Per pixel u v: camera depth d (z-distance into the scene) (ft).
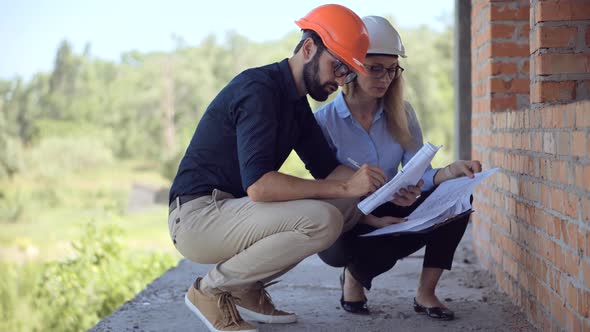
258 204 11.76
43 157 169.68
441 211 12.11
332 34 11.61
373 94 12.94
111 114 183.11
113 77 188.85
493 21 17.28
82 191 166.30
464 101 24.53
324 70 11.69
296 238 11.62
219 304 12.32
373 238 13.10
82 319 32.76
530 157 13.20
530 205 13.23
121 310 14.53
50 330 32.78
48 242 143.33
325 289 16.02
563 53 13.47
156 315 14.17
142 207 164.66
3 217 155.53
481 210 17.98
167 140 180.96
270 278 12.77
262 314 13.30
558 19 13.44
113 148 178.81
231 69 187.21
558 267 11.71
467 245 20.25
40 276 39.14
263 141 11.48
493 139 16.48
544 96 13.55
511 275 14.66
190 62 187.73
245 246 11.93
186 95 184.85
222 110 11.91
